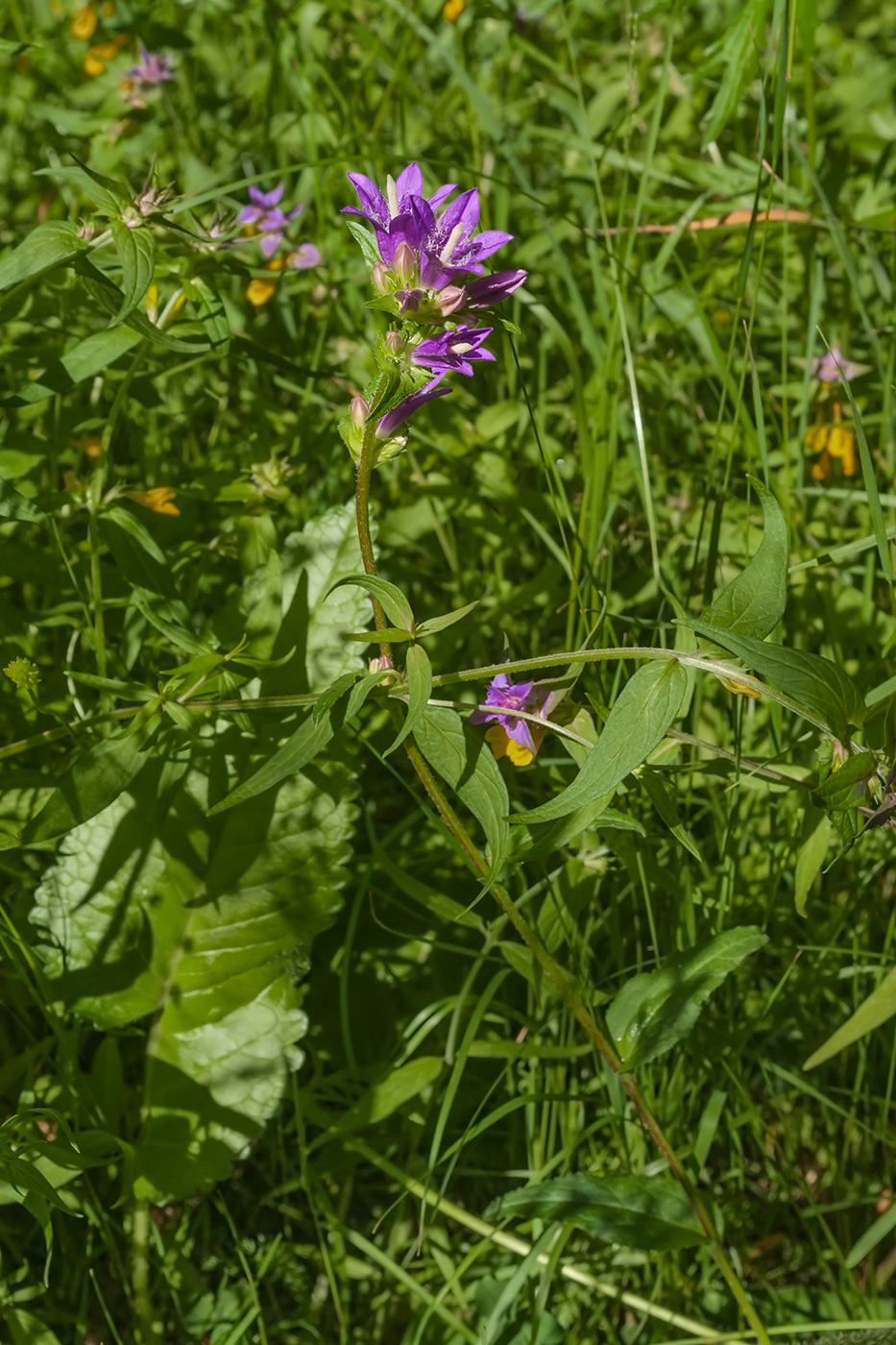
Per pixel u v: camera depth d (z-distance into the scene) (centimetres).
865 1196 93
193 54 121
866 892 94
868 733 85
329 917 90
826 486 103
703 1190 92
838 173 106
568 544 96
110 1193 89
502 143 105
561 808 79
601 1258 89
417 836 96
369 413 78
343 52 118
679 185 109
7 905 92
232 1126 88
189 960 90
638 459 99
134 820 90
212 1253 90
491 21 121
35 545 96
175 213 87
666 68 95
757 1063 94
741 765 85
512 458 103
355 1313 90
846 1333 87
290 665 91
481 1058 94
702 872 93
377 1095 87
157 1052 89
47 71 121
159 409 100
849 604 99
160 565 88
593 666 89
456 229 78
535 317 109
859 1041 92
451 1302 89
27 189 115
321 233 107
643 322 104
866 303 108
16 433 94
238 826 90
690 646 82
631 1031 85
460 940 95
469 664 99
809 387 100
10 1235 88
